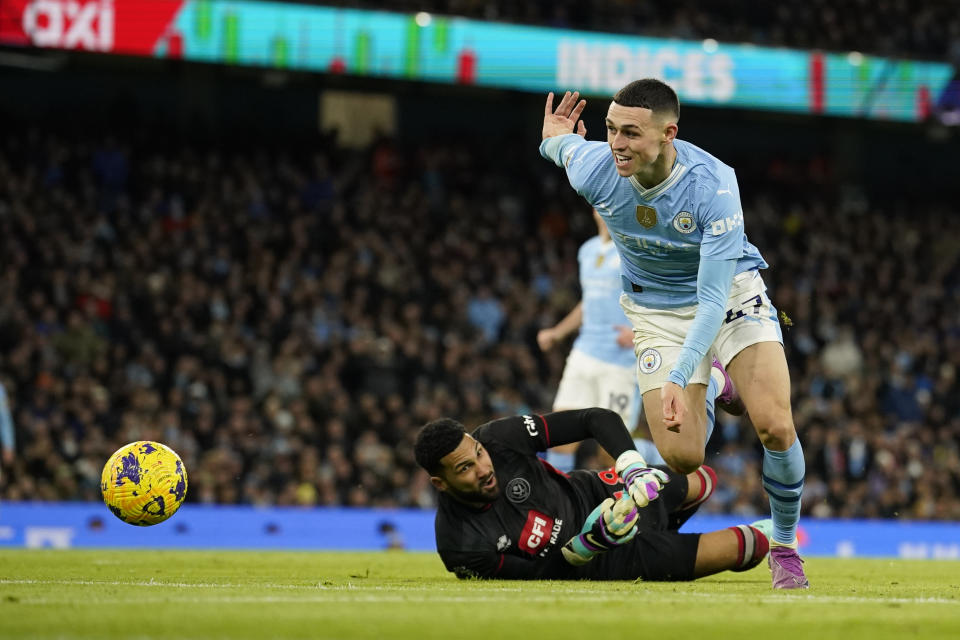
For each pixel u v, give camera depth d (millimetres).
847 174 36031
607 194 7461
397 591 6395
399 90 32875
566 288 28656
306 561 11531
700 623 4801
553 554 7484
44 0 23734
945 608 5703
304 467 20922
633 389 12188
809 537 19328
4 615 4840
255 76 31547
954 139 37094
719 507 22375
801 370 27797
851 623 4891
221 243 26094
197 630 4398
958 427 26031
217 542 18172
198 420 21078
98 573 8484
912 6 31859
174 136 29297
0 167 25688
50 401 20625
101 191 26828
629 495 7055
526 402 24172
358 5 26047
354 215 28547
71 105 30281
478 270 27562
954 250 33750
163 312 23516
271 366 23062
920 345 28906
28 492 19281
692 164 7152
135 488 7867
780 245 31297
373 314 25891
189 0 24859
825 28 30922
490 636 4336
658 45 27516
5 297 22609
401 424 22281
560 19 28797
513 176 31969
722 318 6953
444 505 7555
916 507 23781
